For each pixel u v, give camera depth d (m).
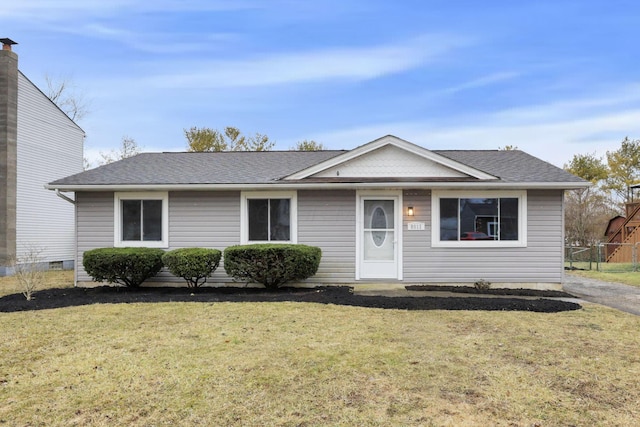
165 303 8.02
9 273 13.93
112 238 10.53
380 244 10.41
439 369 4.48
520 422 3.36
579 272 14.34
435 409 3.57
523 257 10.05
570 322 6.53
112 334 5.84
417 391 3.93
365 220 10.44
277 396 3.83
